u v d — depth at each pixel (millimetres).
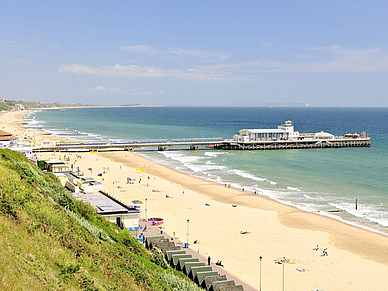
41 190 43938
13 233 25906
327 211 78750
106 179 109625
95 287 24312
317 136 196625
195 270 46812
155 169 127812
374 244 61094
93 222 46688
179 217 74688
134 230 59375
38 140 196500
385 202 84625
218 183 106562
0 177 37750
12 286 19859
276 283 47812
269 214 77188
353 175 115062
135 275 31875
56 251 26859
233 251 57844
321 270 51812
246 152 172625
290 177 113312
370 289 46719
